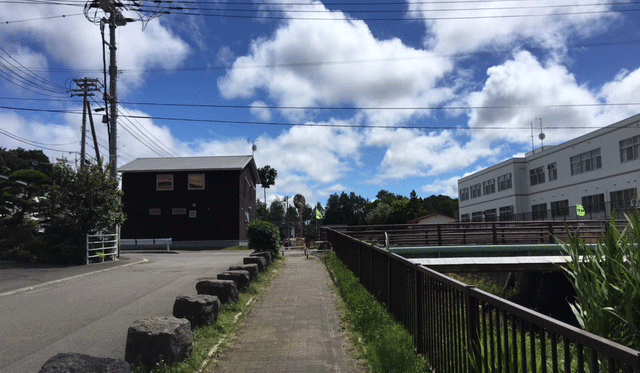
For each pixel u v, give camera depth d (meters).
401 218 63.81
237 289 10.03
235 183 38.25
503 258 16.64
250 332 7.48
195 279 13.76
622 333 4.20
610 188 34.00
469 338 4.11
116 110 22.06
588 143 36.88
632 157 31.80
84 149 34.62
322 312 8.95
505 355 3.53
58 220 18.34
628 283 4.28
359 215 106.00
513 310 3.33
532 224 23.11
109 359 4.20
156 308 9.41
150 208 38.16
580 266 4.69
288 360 6.09
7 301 10.28
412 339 6.16
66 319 8.47
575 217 35.84
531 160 46.56
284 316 8.60
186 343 5.77
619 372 2.50
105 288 12.10
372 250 10.45
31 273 14.79
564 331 2.69
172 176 38.38
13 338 7.19
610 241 4.68
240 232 38.19
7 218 21.52
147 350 5.39
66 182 18.94
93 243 18.97
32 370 5.72
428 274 5.46
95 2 21.53
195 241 37.62
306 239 34.75
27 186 22.72
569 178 39.47
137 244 34.22
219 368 5.80
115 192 19.81
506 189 50.00
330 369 5.74
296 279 13.65
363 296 9.21
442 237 21.19
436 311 5.24
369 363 5.80
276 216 87.44
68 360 3.98
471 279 20.08
